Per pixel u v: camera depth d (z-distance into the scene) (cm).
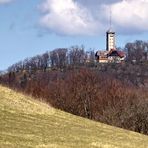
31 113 3828
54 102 9844
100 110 9594
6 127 3002
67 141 2911
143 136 4038
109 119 8588
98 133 3616
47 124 3522
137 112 8238
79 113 9756
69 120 4012
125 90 10544
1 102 3838
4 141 2520
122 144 3219
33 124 3369
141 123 8112
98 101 9888
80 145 2842
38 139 2784
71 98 9988
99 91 10288
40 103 4416
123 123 8275
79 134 3341
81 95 10038
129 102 9275
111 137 3522
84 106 9812
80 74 11075
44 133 3067
